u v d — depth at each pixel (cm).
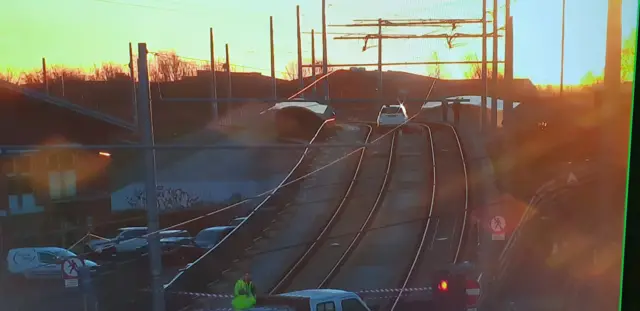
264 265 3139
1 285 3259
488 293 2488
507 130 4838
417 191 4184
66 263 2459
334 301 1870
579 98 4153
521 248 3044
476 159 4728
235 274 3011
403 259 3117
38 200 4625
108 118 4734
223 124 6284
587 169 3438
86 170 5141
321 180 4559
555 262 2798
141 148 1739
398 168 4738
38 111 4662
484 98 5828
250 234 3450
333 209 3944
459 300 1994
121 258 3947
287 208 4006
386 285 2777
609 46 1952
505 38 4747
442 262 3025
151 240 1911
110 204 5112
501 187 3944
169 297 2422
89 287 2691
